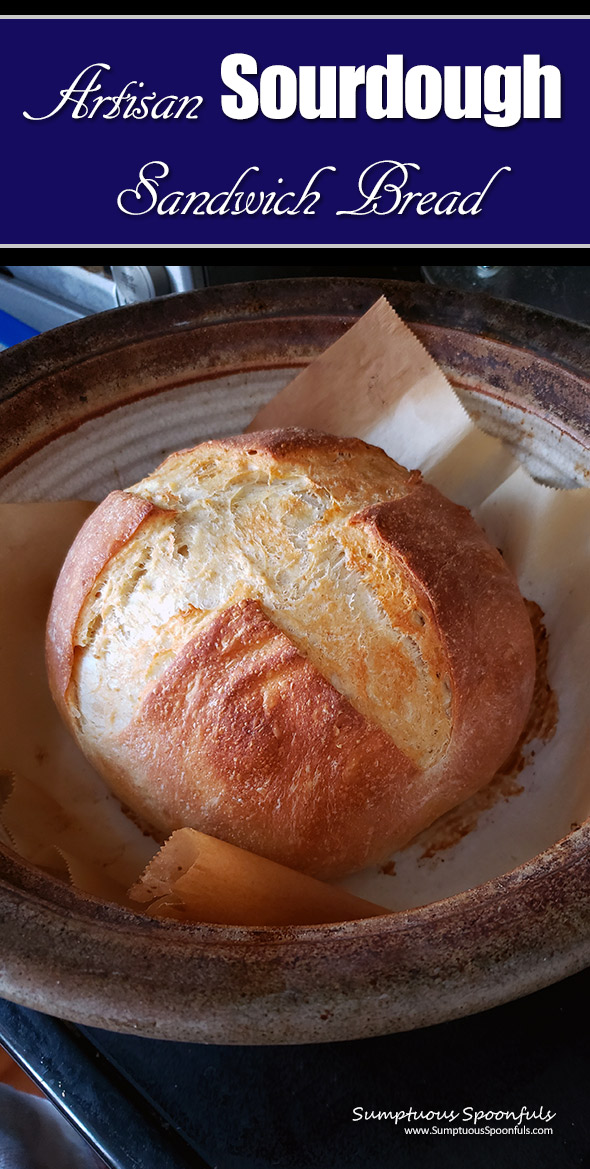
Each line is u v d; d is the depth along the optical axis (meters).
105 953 0.29
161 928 0.30
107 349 0.52
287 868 0.38
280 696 0.40
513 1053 0.35
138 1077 0.35
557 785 0.44
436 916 0.30
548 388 0.51
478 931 0.29
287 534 0.44
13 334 0.73
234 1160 0.33
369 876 0.44
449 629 0.42
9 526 0.47
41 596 0.48
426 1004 0.28
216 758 0.40
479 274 0.65
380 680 0.41
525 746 0.46
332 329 0.54
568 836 0.33
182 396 0.53
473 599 0.43
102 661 0.43
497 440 0.51
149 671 0.42
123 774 0.42
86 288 0.70
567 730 0.45
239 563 0.43
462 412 0.51
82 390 0.51
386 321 0.52
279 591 0.42
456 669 0.42
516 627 0.45
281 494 0.46
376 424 0.53
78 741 0.44
